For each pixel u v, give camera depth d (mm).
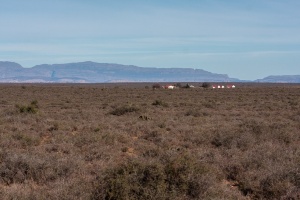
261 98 81125
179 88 142750
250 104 61562
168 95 94062
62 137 23141
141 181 11133
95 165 15750
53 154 17188
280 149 18797
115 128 28734
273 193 12500
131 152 20047
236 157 16844
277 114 42406
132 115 40438
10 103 62719
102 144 20953
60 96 87375
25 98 78000
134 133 26781
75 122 32750
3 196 10875
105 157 17766
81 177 13234
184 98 81375
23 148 20328
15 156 14766
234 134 22328
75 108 53344
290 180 13039
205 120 35188
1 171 13953
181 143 22234
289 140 22844
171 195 10789
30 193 11281
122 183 10750
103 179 11625
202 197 11453
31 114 38344
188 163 11992
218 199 11344
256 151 18172
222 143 21438
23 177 13734
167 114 41875
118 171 11453
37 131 26594
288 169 13648
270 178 13172
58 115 38781
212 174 12742
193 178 11586
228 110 49219
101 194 10844
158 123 30969
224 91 120375
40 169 14156
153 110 46781
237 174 14867
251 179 13867
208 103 59406
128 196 10586
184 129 27719
